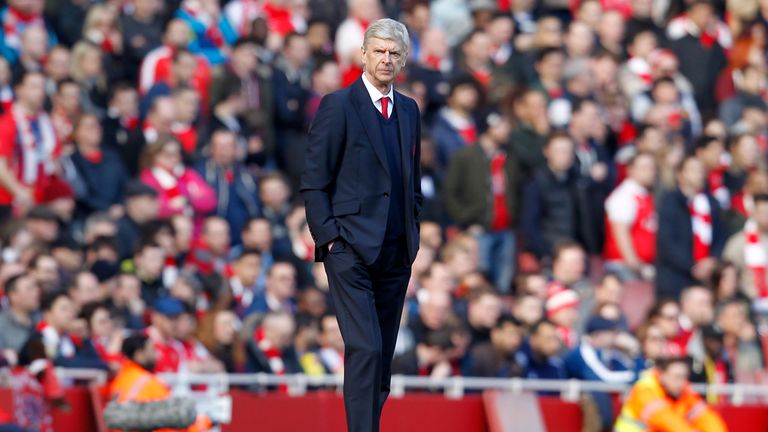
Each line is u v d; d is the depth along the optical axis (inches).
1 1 2421.3
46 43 2305.6
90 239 2041.1
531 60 2541.8
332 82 2431.1
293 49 2434.8
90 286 1834.4
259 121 2338.8
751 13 2810.0
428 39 2532.0
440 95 2474.2
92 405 1740.9
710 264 2317.9
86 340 1800.0
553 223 2348.7
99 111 2309.3
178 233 2038.6
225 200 2214.6
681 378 1872.5
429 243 2160.4
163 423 1557.6
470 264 2143.2
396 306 1280.8
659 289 2337.6
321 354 1925.4
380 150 1256.2
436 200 2341.3
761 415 2031.3
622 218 2373.3
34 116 2148.1
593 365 1994.3
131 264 1988.2
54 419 1705.2
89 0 2507.4
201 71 2397.9
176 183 2164.1
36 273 1846.7
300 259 2113.7
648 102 2564.0
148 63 2390.5
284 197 2256.4
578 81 2529.5
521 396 1913.1
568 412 1936.5
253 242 2112.5
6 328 1769.2
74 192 2174.0
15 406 1660.9
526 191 2338.8
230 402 1775.3
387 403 1856.5
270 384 1859.0
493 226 2331.4
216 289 1998.0
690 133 2576.3
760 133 2647.6
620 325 2122.3
